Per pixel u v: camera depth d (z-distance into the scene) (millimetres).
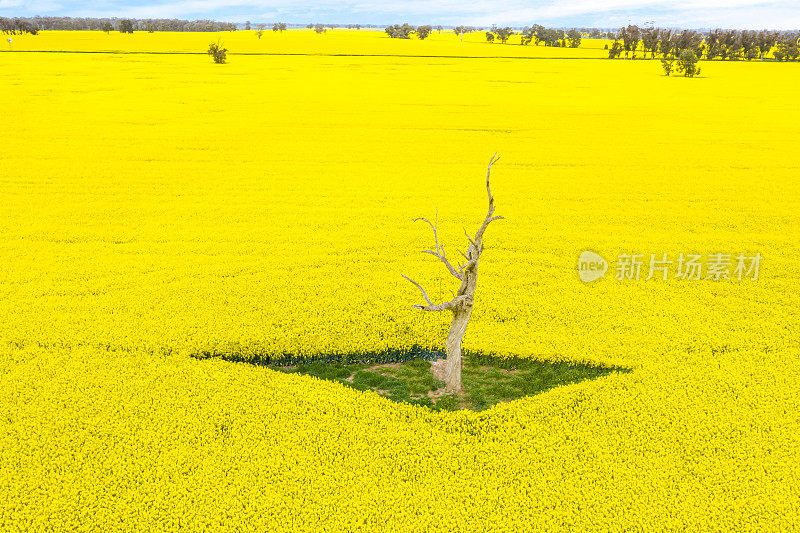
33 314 18391
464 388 15094
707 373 15164
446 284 20906
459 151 41969
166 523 10648
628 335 17234
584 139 45906
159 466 11953
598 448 12422
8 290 20234
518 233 26234
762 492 11141
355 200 31125
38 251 23844
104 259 23078
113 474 11781
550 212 29328
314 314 18594
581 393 14484
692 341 16891
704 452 12234
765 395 14141
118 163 37531
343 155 40500
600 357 16141
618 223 27719
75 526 10586
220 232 26266
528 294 20172
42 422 13289
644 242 25234
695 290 20359
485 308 19047
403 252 24031
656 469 11852
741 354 16141
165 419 13375
